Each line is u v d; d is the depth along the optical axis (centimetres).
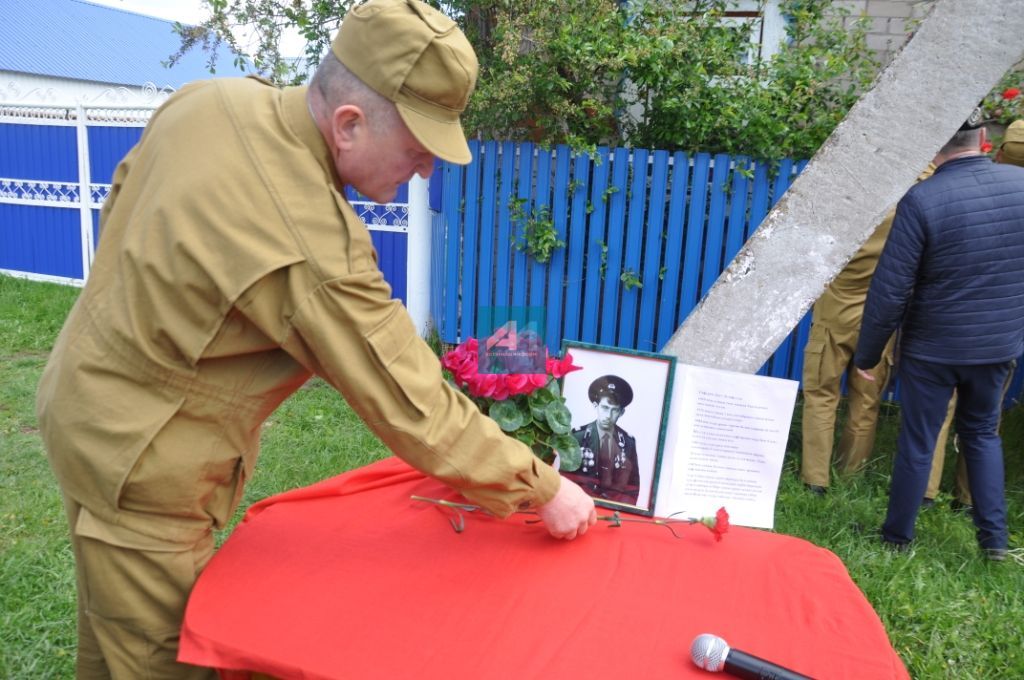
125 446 139
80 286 800
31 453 407
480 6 518
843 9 533
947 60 254
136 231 136
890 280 303
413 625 134
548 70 498
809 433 399
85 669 174
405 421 137
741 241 499
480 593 144
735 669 121
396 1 134
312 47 565
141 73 2205
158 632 154
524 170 524
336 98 136
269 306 131
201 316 133
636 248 515
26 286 786
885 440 461
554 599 143
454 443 141
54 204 802
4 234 838
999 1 244
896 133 261
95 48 2175
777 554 164
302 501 183
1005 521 329
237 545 159
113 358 139
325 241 131
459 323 565
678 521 178
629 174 513
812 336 398
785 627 137
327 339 131
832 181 269
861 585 303
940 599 296
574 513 159
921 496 327
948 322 305
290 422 457
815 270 274
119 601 150
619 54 474
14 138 808
